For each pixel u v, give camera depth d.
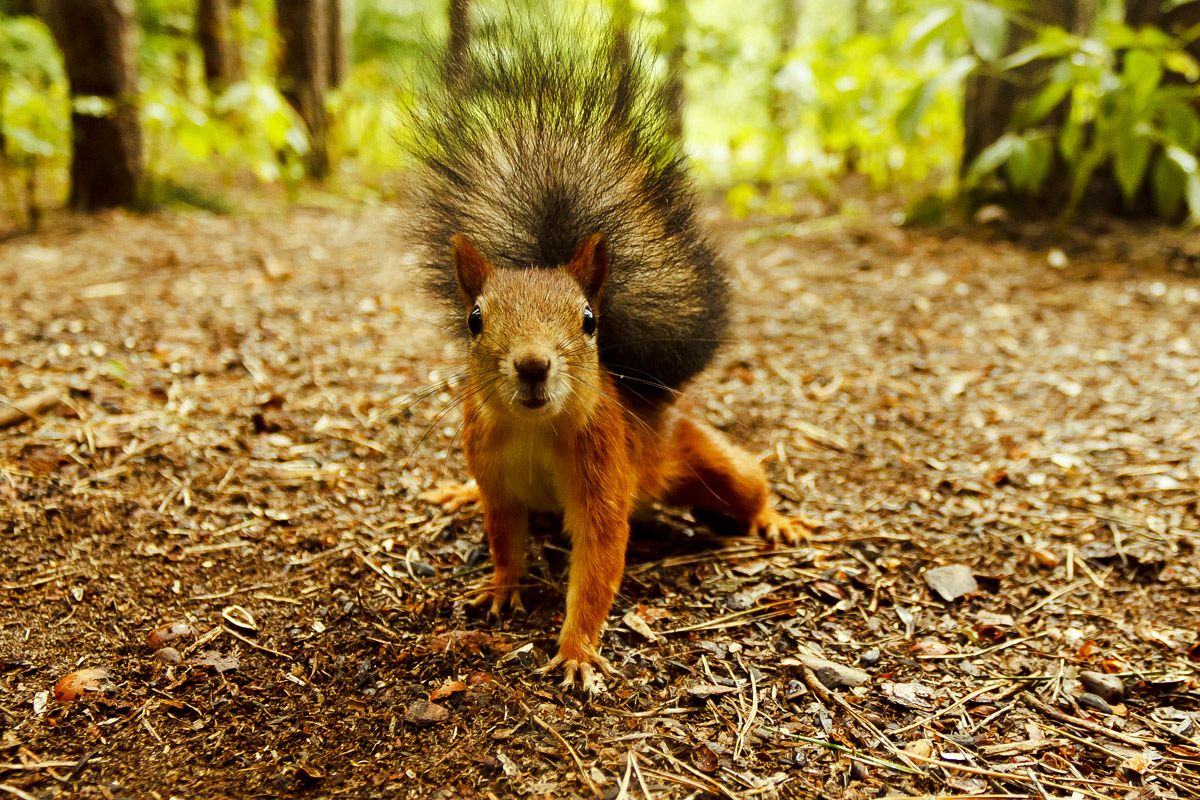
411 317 0.51
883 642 0.30
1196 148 0.64
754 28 1.33
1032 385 0.44
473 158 0.31
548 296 0.27
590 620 0.29
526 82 0.31
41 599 0.30
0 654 0.28
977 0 0.60
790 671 0.28
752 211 0.80
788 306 0.54
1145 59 0.54
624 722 0.26
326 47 1.08
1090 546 0.33
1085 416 0.41
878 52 0.77
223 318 0.48
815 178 0.93
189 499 0.34
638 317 0.31
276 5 0.89
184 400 0.40
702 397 0.43
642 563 0.33
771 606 0.31
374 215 0.78
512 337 0.27
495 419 0.29
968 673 0.28
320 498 0.35
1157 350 0.46
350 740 0.26
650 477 0.32
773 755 0.26
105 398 0.40
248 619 0.30
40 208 0.71
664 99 0.32
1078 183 0.62
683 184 0.32
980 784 0.25
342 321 0.50
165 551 0.32
